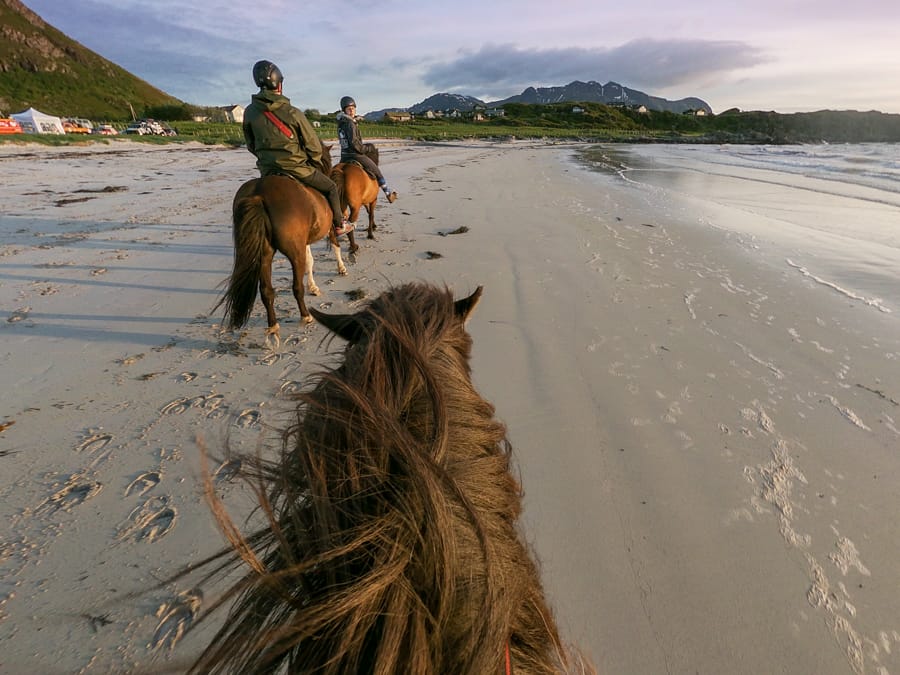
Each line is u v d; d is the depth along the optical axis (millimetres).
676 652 1913
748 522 2520
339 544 657
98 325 4680
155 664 1792
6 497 2566
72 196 11469
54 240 7500
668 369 4016
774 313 5141
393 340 939
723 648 1926
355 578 645
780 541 2406
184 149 28016
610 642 1945
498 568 710
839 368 4027
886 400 3576
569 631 1984
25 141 23453
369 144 8000
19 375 3771
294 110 4789
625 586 2184
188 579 2133
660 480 2814
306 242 4637
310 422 811
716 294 5664
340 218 5520
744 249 7711
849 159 32125
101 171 16188
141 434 3111
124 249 7156
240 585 720
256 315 5047
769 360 4160
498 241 8047
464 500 715
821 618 2041
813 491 2725
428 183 15273
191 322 4828
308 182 4953
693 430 3248
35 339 4359
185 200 11414
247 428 3193
